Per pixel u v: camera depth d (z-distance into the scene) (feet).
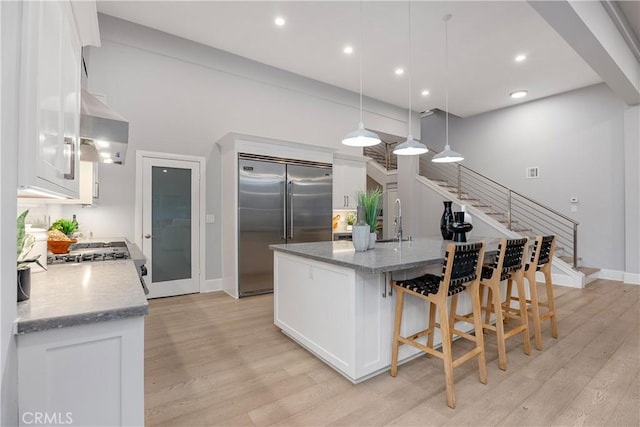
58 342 3.25
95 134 6.28
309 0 11.13
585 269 17.70
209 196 15.21
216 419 5.91
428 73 16.67
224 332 10.11
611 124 17.70
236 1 11.28
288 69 16.53
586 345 9.18
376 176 29.14
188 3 11.46
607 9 10.98
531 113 20.74
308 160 16.06
